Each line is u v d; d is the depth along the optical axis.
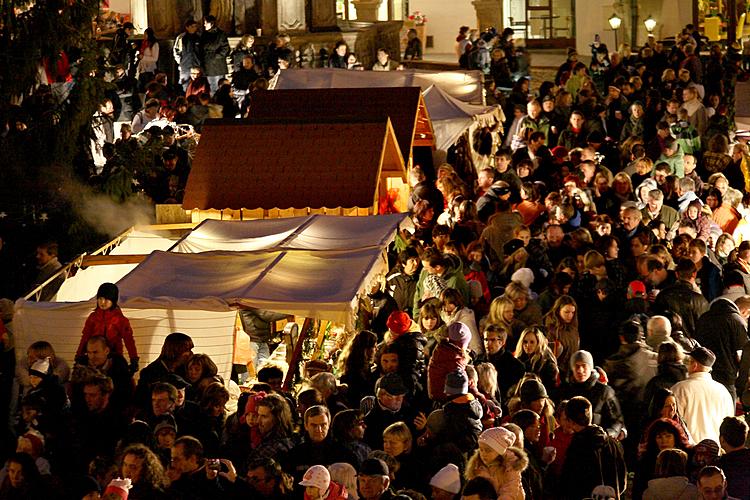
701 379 10.61
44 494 8.52
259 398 9.52
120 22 34.56
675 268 13.84
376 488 8.12
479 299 13.68
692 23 45.88
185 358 10.81
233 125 16.16
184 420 9.82
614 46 44.41
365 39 32.66
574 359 10.59
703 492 8.39
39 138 18.66
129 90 26.17
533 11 45.06
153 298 11.38
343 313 11.13
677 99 25.42
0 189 18.30
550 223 15.53
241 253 12.54
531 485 9.17
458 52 36.34
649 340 11.74
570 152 20.27
